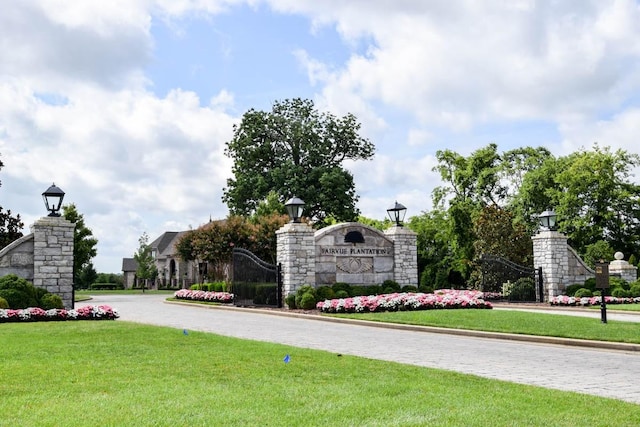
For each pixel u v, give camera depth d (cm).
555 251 2881
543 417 634
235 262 2850
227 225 3716
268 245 3650
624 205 4578
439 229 4975
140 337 1342
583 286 2830
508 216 3866
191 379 846
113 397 722
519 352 1250
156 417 623
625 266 3064
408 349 1288
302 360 1027
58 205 2138
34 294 1966
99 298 4466
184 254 4094
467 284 4466
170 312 2528
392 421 611
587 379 930
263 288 2636
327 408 667
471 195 4875
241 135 5409
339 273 2638
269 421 610
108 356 1055
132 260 10031
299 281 2508
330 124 5544
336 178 5053
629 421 622
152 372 898
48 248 2077
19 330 1490
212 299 3203
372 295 2477
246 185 5181
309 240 2545
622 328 1541
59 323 1705
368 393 754
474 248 4203
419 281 4803
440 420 616
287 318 2142
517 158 4838
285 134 5434
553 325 1620
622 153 4641
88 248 4659
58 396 729
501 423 607
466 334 1575
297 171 5112
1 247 3566
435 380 861
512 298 2906
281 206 4412
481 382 853
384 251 2744
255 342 1280
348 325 1855
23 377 850
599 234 4466
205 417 624
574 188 4453
